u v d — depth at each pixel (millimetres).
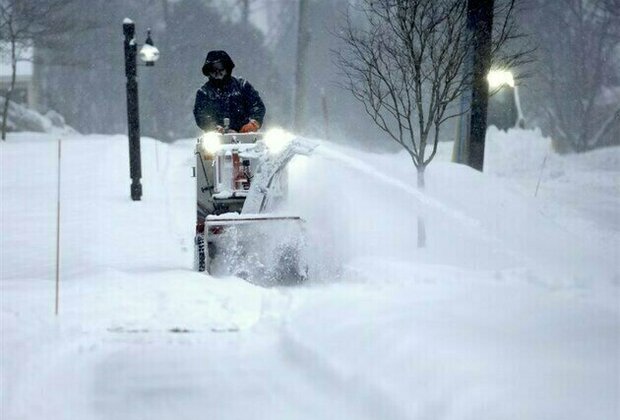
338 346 16609
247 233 28281
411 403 13805
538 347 15570
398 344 16047
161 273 29109
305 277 28047
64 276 31203
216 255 28531
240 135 32094
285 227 28328
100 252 38281
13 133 139250
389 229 31484
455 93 33469
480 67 37594
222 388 16062
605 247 31109
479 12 37250
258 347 18484
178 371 17078
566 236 33312
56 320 21438
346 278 26516
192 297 24031
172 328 20281
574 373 14258
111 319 21469
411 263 27344
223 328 20219
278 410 14961
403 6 34000
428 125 33594
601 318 17438
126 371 17219
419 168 33812
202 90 36094
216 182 31016
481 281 22797
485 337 16250
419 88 33375
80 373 17219
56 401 15844
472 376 14266
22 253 38688
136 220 47906
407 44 33500
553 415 12844
